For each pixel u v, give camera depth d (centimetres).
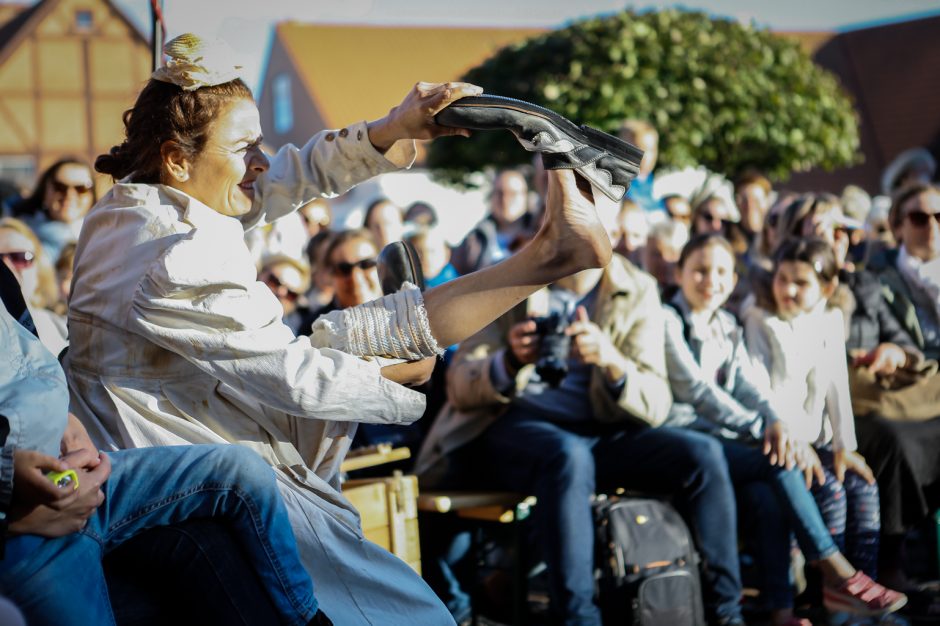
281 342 207
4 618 143
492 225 603
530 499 393
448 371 406
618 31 1064
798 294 423
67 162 483
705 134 1059
